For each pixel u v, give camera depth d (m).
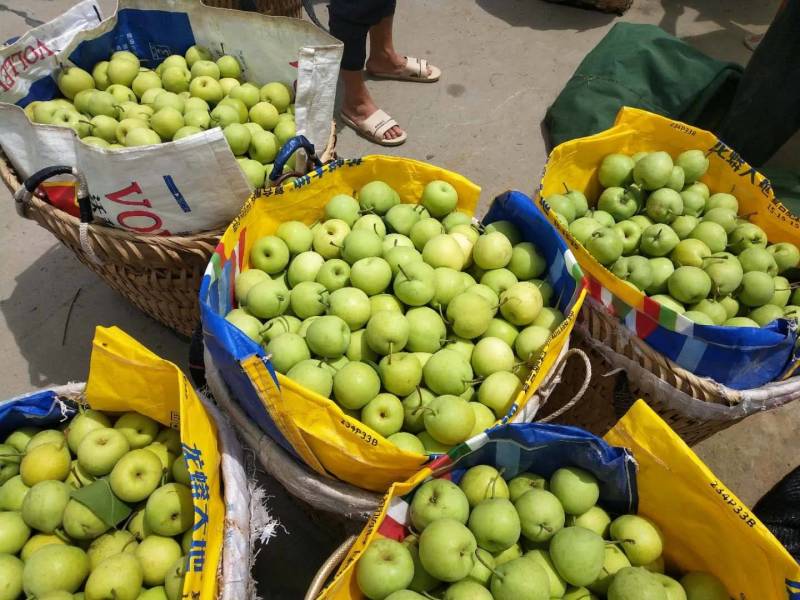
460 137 4.10
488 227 2.35
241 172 2.15
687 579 1.63
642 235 2.45
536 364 1.74
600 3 5.10
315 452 1.64
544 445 1.64
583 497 1.63
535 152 4.02
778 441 2.78
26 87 2.62
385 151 3.96
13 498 1.75
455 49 4.80
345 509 1.73
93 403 1.90
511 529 1.50
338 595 1.41
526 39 4.93
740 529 1.46
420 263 2.08
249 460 1.98
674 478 1.54
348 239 2.13
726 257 2.31
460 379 1.85
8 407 1.86
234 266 2.05
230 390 1.90
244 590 1.55
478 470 1.65
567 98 3.98
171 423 1.87
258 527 1.82
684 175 2.65
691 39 4.95
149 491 1.74
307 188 2.27
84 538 1.69
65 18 2.67
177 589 1.54
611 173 2.71
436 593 1.53
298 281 2.15
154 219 2.21
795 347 2.07
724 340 1.89
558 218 2.25
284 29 2.66
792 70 3.16
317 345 1.86
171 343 2.95
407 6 5.22
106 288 3.13
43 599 1.50
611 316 2.11
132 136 2.40
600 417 2.46
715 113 3.92
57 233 2.33
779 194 3.42
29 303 3.06
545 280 2.23
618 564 1.57
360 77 3.77
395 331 1.84
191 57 2.88
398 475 1.65
